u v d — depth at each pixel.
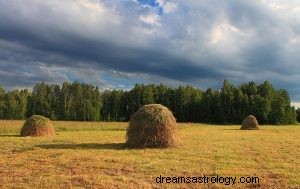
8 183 12.77
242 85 119.38
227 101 112.94
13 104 113.62
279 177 14.24
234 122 111.06
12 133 38.47
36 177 13.70
